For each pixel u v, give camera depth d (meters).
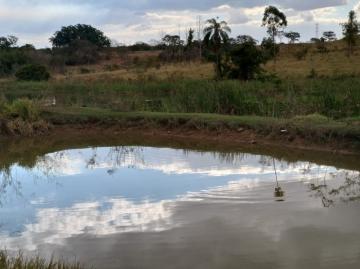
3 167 17.47
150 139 22.89
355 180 13.84
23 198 12.80
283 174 14.84
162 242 9.13
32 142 23.05
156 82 33.78
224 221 10.24
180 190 13.05
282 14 63.44
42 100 29.81
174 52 80.81
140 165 17.00
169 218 10.57
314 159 17.14
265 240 9.10
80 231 9.91
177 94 27.91
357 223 9.95
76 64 89.62
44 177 15.48
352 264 7.99
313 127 19.16
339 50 78.50
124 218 10.69
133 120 25.08
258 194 12.38
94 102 30.08
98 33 125.06
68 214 11.17
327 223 9.98
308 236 9.27
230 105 25.66
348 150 17.58
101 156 19.16
